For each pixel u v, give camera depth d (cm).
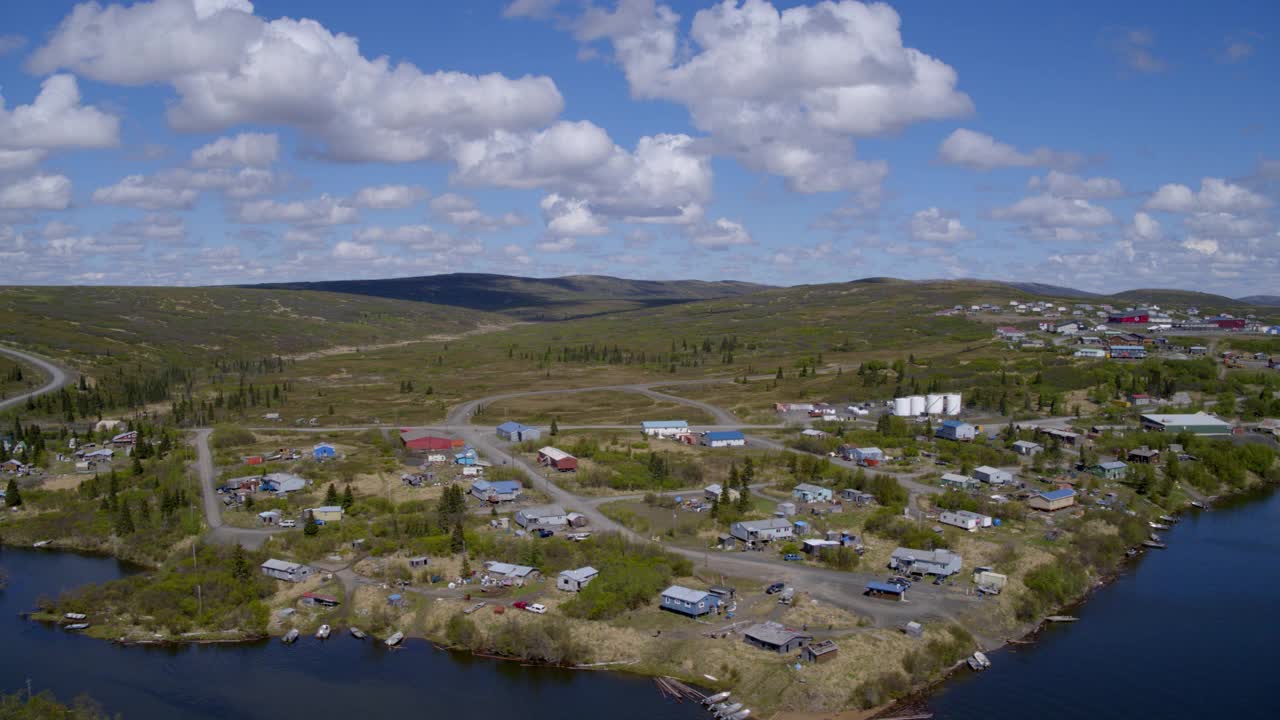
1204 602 12062
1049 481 17300
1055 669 10006
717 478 17588
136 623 11081
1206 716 9012
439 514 14050
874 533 13800
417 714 8969
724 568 12388
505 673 9894
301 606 11356
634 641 10269
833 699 9031
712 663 9719
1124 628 11162
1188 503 17162
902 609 10994
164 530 14112
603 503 15625
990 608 11181
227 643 10656
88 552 14075
